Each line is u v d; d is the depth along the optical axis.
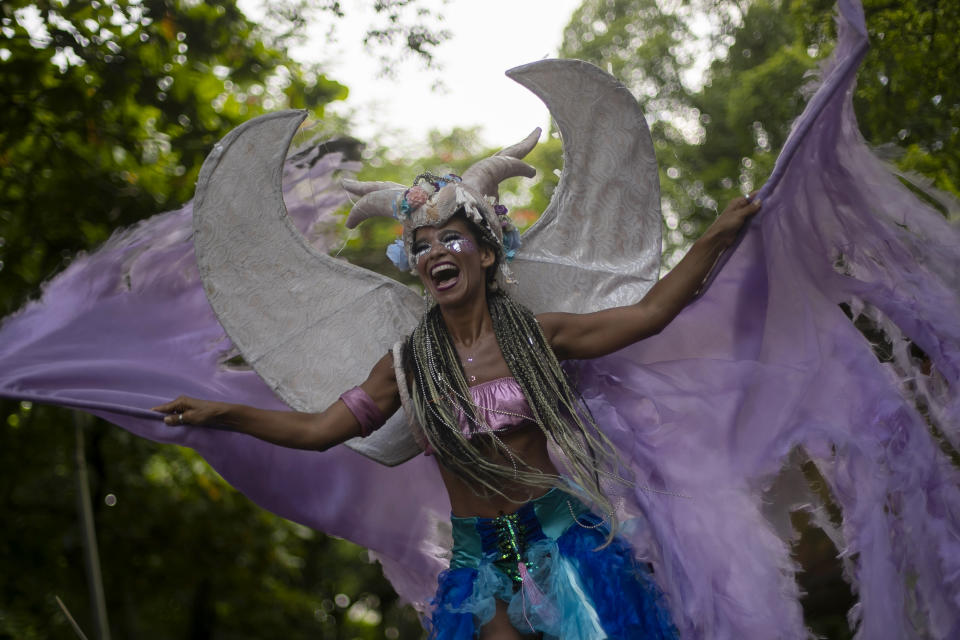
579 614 3.47
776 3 8.33
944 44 5.24
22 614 8.55
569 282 4.14
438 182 3.83
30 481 8.38
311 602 12.27
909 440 3.75
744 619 3.61
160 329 4.48
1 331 4.30
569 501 3.76
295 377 4.11
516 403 3.69
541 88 4.09
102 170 6.90
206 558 9.45
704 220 10.45
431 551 4.82
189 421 3.65
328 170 4.71
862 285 3.99
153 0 6.66
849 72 3.79
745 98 8.70
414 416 3.81
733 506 3.79
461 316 3.80
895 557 3.66
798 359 4.00
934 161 5.26
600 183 4.16
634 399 4.07
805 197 4.00
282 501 4.66
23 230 6.77
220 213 4.08
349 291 4.19
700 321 4.14
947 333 3.83
